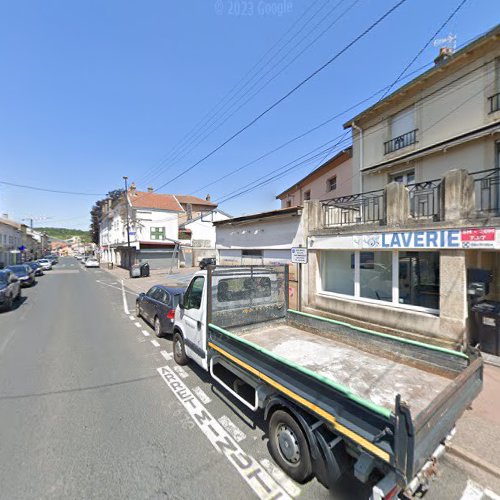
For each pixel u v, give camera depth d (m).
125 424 3.60
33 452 3.07
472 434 3.30
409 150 9.88
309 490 2.61
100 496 2.52
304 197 19.53
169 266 30.03
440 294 5.77
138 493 2.55
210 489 2.61
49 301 12.84
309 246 8.80
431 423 2.04
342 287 8.34
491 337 5.26
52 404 4.06
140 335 7.50
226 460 2.99
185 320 5.13
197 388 4.55
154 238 29.84
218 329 3.85
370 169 11.12
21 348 6.45
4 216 45.44
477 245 5.11
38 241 67.31
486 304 5.58
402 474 1.77
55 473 2.78
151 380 4.84
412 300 6.64
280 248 9.95
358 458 2.13
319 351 3.78
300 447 2.62
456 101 8.50
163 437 3.35
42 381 4.79
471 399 2.62
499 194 7.16
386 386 2.86
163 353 6.13
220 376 4.34
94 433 3.41
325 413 2.33
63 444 3.20
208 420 3.70
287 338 4.32
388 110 10.71
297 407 2.67
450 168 8.54
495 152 7.54
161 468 2.86
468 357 2.77
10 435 3.35
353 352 3.74
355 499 2.51
